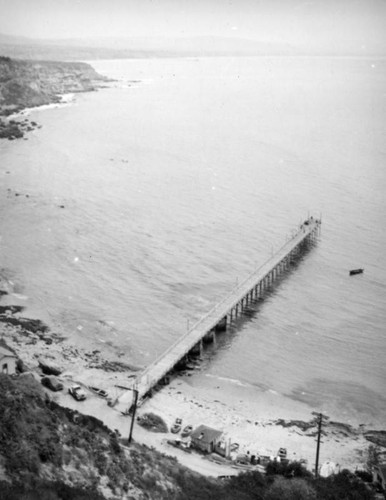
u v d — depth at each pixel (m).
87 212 148.50
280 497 54.69
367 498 57.72
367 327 99.69
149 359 88.88
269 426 74.19
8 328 94.06
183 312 102.44
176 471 55.97
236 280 114.19
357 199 166.00
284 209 156.88
